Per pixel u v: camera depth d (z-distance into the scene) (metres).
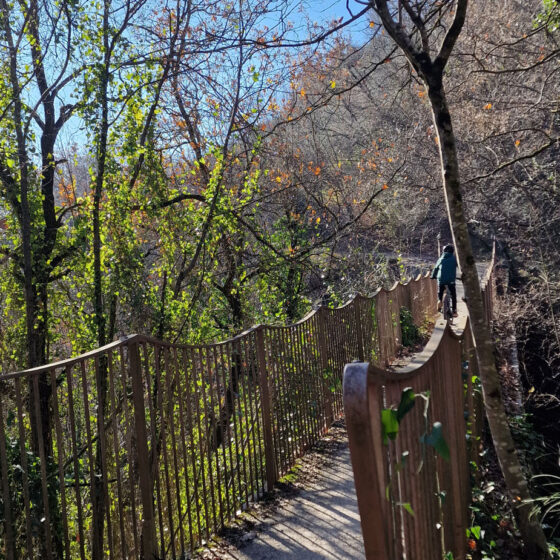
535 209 15.37
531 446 7.18
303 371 6.69
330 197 13.60
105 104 8.19
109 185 8.67
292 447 6.14
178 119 10.05
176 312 9.17
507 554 4.43
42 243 8.31
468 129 13.77
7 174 7.95
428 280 18.03
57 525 4.60
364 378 1.77
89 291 8.68
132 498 3.79
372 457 1.76
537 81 12.53
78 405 8.46
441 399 3.41
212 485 4.63
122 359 3.74
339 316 8.25
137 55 8.53
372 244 21.55
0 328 8.62
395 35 4.19
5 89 7.77
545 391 12.55
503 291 17.09
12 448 4.47
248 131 9.62
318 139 14.09
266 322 11.33
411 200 20.58
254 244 12.02
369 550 1.82
